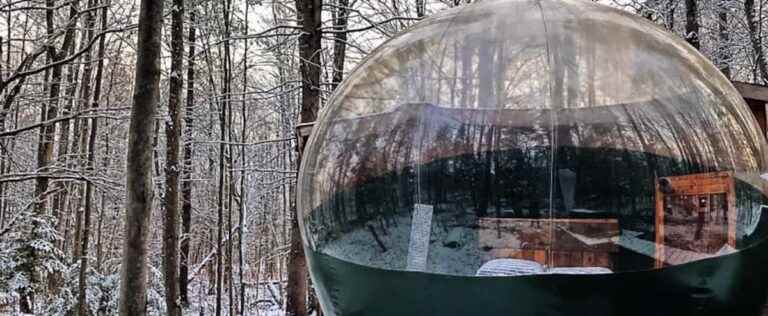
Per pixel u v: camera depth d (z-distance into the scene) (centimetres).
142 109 438
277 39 1144
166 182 927
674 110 214
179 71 924
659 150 205
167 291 907
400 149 219
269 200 2323
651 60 223
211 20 1238
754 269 205
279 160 2097
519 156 205
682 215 200
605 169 201
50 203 1673
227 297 1722
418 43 246
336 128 245
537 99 214
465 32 237
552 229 197
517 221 199
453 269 196
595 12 243
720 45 1162
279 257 2175
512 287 189
